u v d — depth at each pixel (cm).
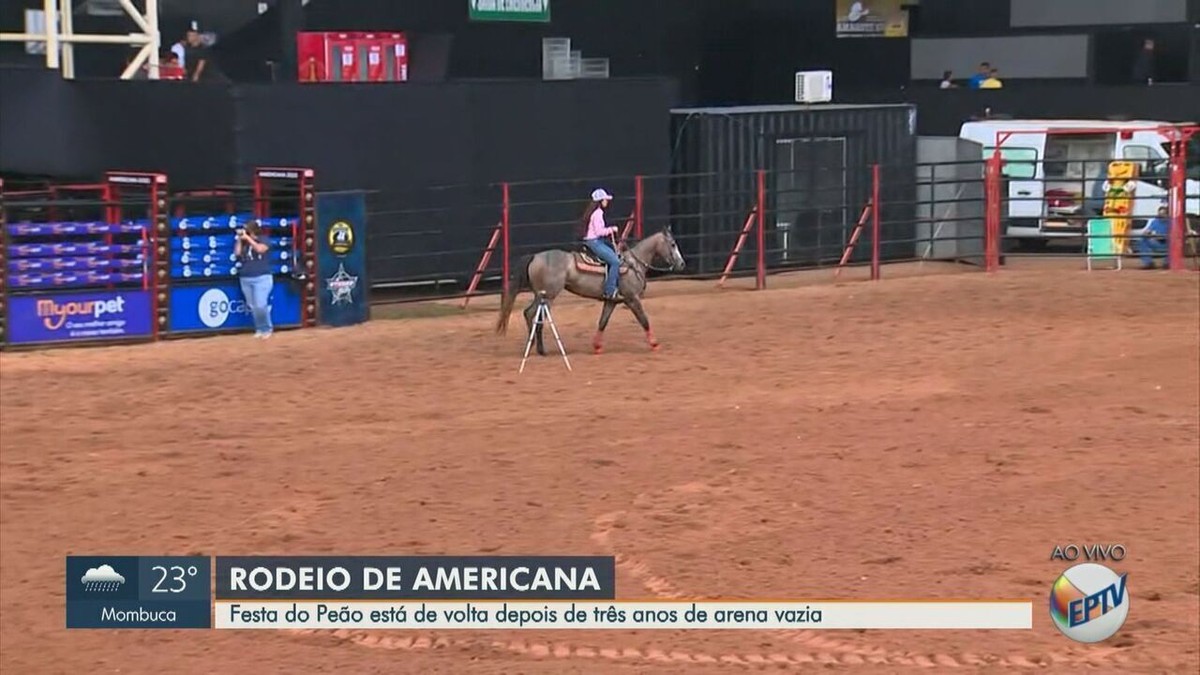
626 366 1958
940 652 956
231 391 1805
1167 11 3447
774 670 923
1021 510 1290
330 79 2741
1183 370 1894
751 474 1409
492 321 2364
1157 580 1109
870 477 1397
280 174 2308
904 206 3044
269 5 2827
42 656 962
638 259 2030
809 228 2838
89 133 2414
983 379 1848
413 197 2575
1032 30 3559
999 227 2898
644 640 981
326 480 1390
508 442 1538
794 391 1788
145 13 2736
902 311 2408
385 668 930
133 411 1695
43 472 1423
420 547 1186
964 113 3450
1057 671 919
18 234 2086
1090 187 3061
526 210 2695
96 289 2131
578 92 2727
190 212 2397
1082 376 1864
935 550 1179
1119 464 1445
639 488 1359
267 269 2214
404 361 2006
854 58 3662
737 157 2892
